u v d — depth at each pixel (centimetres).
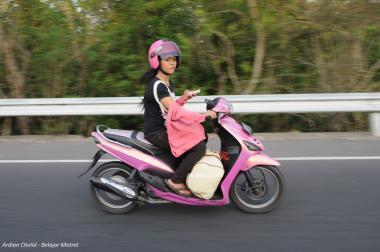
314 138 789
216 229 438
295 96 802
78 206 501
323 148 719
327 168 619
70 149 736
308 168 621
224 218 463
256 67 934
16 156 698
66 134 884
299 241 411
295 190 539
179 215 472
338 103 799
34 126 909
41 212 486
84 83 936
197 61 953
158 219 464
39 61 920
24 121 899
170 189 459
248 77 961
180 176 453
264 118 902
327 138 788
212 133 850
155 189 460
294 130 906
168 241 415
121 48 953
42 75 927
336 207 486
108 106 816
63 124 883
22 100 820
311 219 457
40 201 516
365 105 796
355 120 883
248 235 424
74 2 953
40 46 925
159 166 461
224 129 456
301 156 677
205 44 947
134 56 930
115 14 960
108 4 955
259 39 927
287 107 805
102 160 669
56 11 948
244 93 935
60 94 930
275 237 420
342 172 601
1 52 926
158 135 459
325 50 941
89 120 896
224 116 462
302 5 931
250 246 403
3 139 820
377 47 951
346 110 799
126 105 815
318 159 660
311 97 800
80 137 838
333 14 921
